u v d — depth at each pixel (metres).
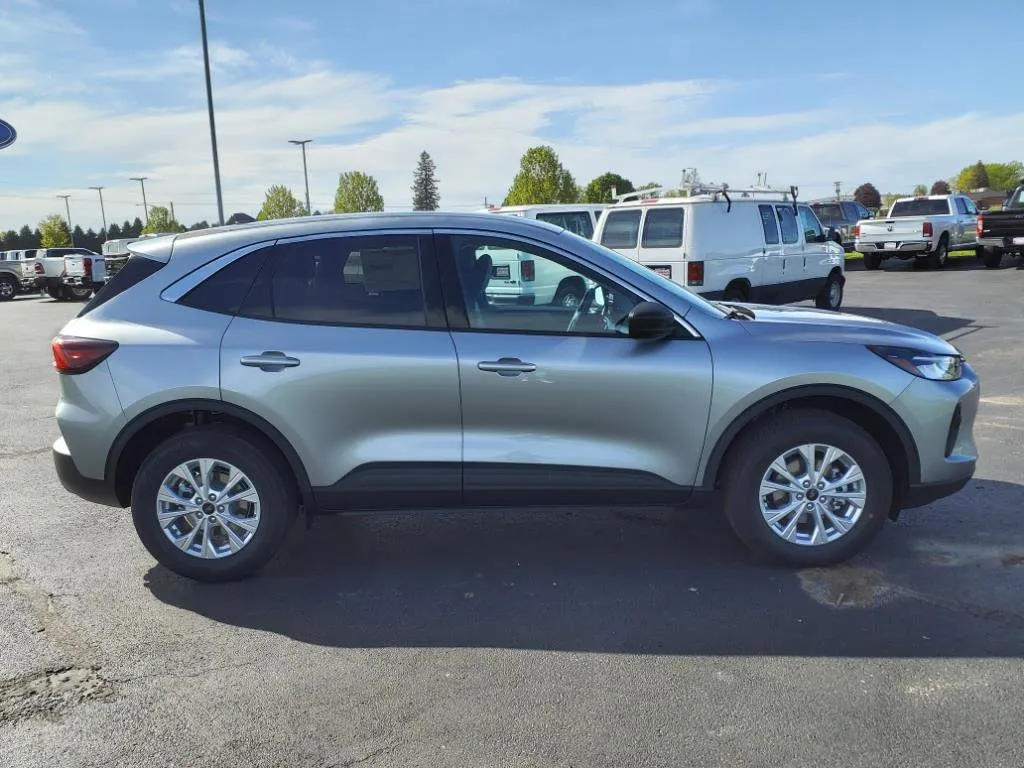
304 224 4.17
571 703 3.07
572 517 5.08
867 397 4.00
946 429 4.06
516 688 3.18
